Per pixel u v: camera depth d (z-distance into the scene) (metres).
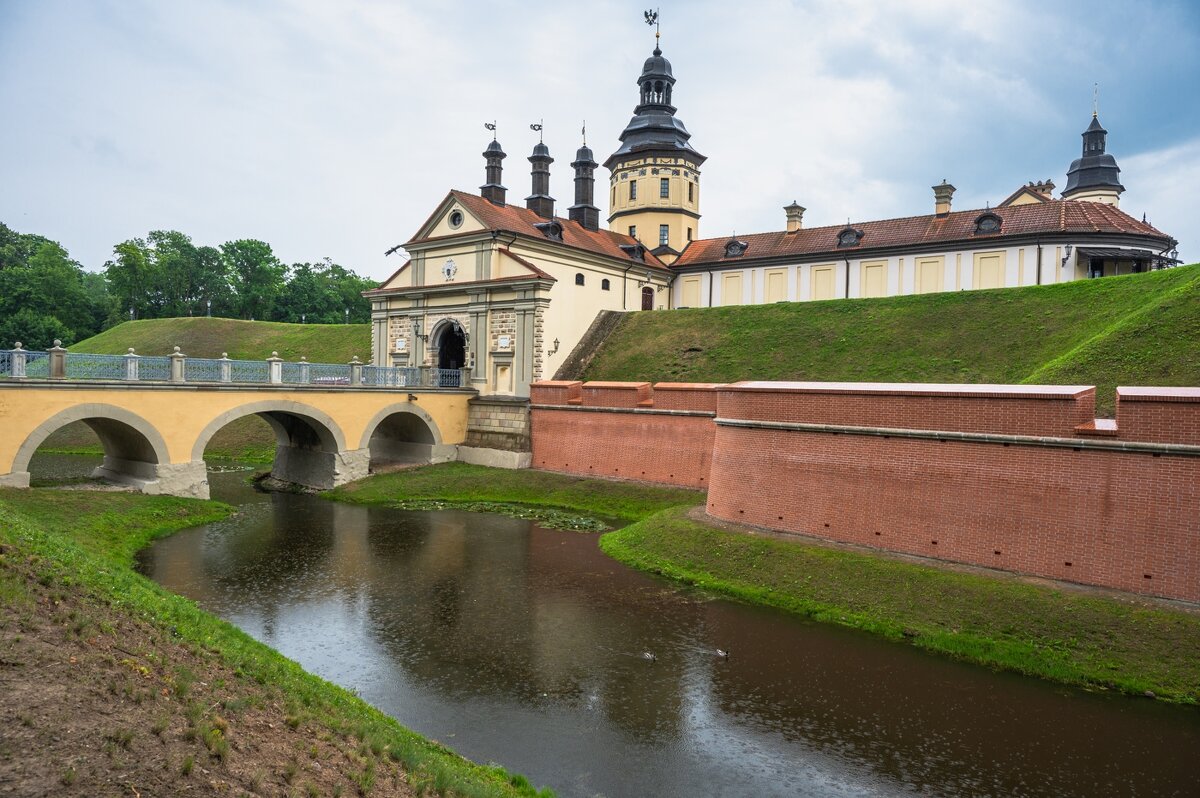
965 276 45.34
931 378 32.53
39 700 7.27
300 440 38.22
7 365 25.03
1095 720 13.09
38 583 10.46
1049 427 17.38
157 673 8.91
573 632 17.36
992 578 17.52
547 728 12.86
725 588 20.36
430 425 40.03
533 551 24.89
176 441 29.41
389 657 15.74
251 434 49.22
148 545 24.66
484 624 17.83
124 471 31.03
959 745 12.33
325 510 31.77
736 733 12.75
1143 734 12.59
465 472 37.91
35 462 42.22
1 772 6.07
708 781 11.30
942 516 19.06
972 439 18.56
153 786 6.48
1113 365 23.75
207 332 71.62
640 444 34.16
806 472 21.98
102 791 6.19
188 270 94.62
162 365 29.17
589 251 47.19
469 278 43.56
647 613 18.67
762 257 52.91
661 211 58.00
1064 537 17.05
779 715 13.38
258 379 32.50
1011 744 12.34
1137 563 15.98
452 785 9.11
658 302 55.50
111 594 11.59
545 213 50.53
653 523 25.61
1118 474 16.33
